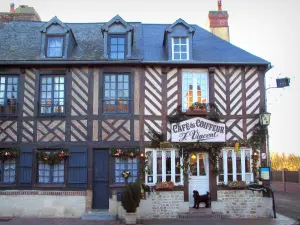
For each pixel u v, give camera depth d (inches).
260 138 453.7
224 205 442.9
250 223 396.2
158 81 461.4
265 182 446.9
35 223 394.3
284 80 476.7
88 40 514.6
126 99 457.7
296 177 808.3
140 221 407.8
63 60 453.7
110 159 449.1
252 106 462.3
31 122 452.8
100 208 444.1
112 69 461.4
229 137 454.9
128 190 395.2
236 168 452.1
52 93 459.5
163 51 491.5
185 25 475.5
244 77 466.6
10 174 450.6
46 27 471.2
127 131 450.9
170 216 436.5
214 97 460.1
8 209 439.5
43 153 446.0
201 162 459.5
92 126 451.8
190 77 468.1
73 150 448.1
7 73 459.8
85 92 457.4
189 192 451.8
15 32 533.6
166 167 448.8
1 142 449.7
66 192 440.8
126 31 470.3
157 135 448.5
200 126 451.8
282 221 409.4
